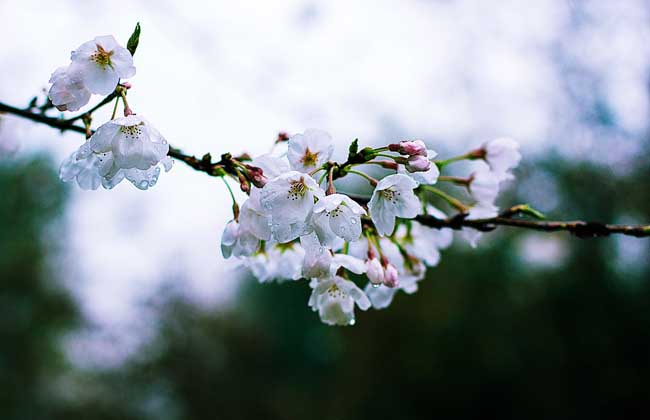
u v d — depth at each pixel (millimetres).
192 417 16531
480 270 11352
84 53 1622
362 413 12055
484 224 2023
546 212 10891
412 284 2309
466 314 11250
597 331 10156
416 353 11602
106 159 1654
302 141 1763
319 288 1955
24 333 14648
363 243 2217
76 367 16438
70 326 16078
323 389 16594
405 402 11617
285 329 19625
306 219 1646
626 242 10195
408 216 1777
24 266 15086
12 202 15469
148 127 1622
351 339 12625
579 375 10219
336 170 1743
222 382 17078
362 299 1948
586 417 9930
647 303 9875
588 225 1896
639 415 9695
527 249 10852
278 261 2268
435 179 1855
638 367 9844
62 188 16484
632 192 10398
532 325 10680
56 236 16734
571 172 10812
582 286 10336
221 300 18797
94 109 1697
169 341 16969
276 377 18750
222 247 1777
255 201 1731
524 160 11094
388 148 1688
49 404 14734
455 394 11148
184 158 1788
